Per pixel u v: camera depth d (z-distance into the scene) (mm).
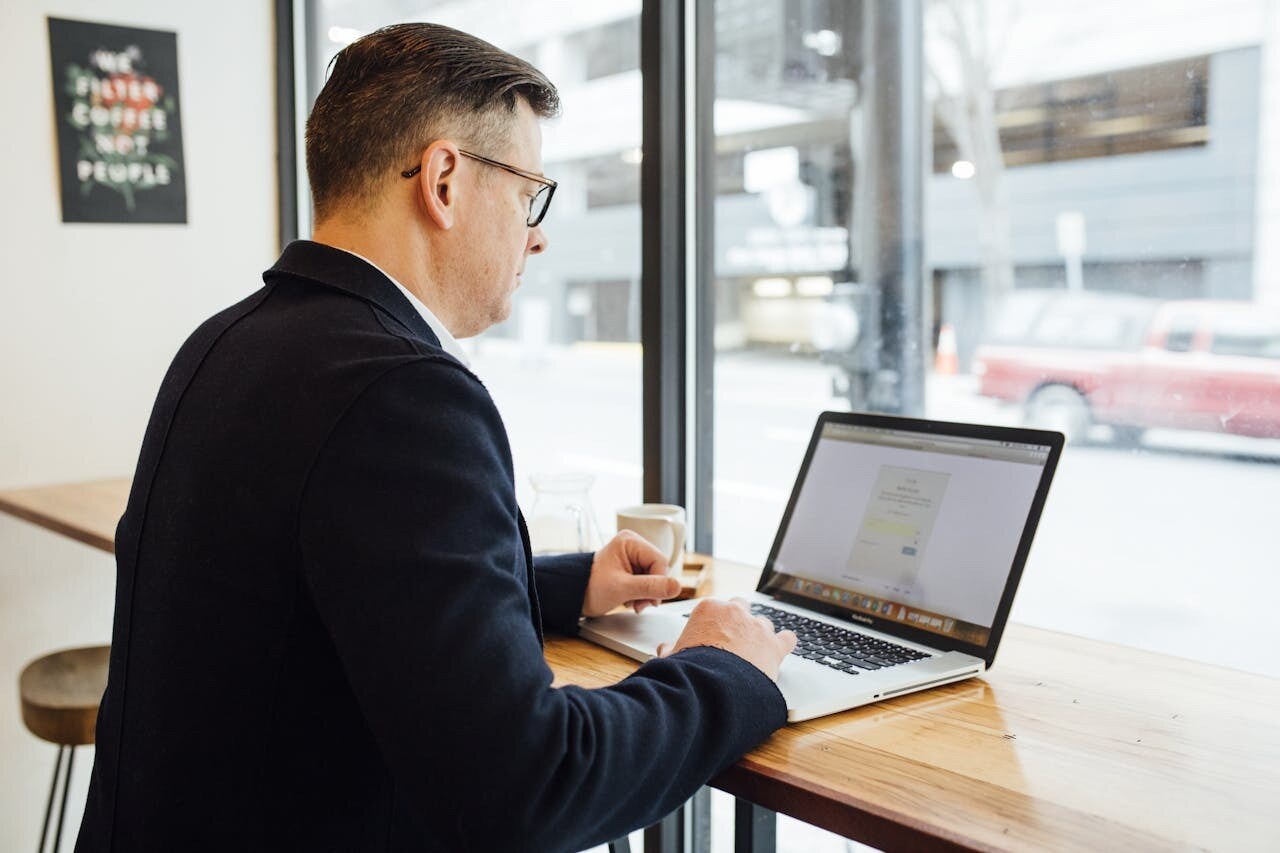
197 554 847
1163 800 877
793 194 1852
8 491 2379
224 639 835
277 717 833
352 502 780
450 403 825
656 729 854
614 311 2572
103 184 2479
